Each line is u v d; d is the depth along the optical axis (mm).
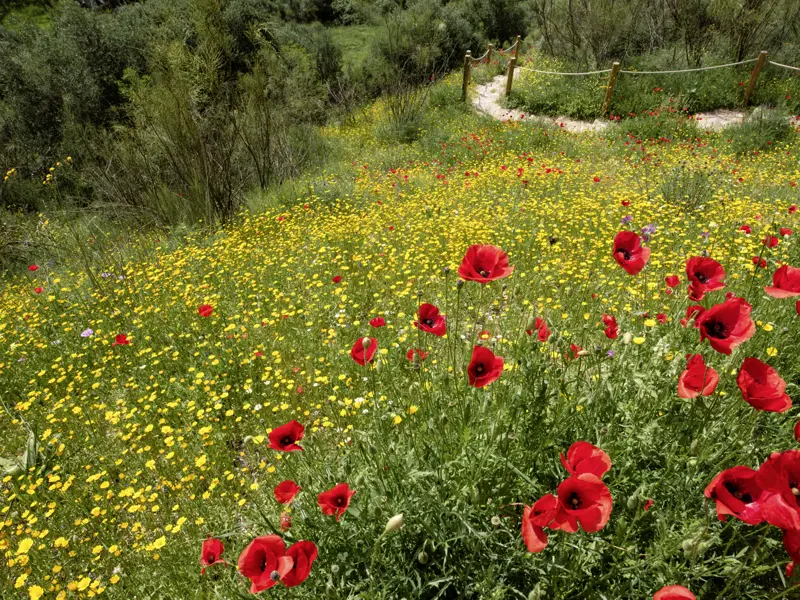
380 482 2018
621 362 2338
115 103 14008
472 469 1946
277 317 4445
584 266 4629
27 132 13547
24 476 3117
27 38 16469
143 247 7098
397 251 5691
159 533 2801
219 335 4430
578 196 6832
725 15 13344
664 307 3564
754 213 5562
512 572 1915
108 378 4293
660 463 2078
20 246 8555
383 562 1896
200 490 3051
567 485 1332
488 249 1936
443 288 4711
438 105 14844
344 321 4402
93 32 14336
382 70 17891
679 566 1666
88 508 3025
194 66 9344
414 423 2320
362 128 14320
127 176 9070
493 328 3920
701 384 1698
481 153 10164
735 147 9289
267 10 22281
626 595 1809
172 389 3867
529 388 2041
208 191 8281
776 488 1233
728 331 1649
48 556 2721
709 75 12672
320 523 1972
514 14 27203
